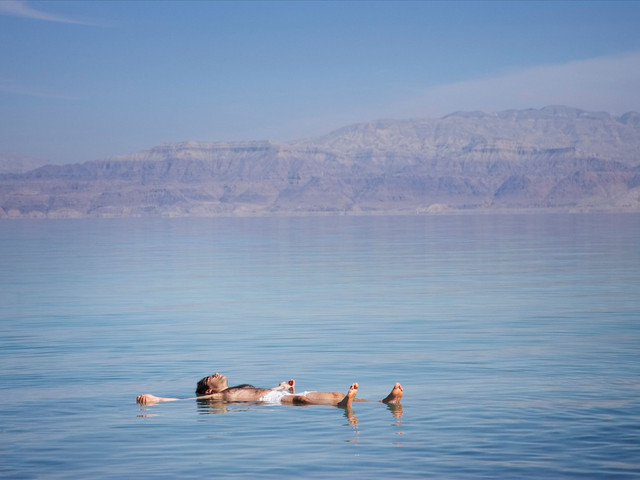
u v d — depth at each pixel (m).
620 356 17.36
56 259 61.69
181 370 16.39
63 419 12.15
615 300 29.12
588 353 17.81
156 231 154.25
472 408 12.45
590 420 11.61
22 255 68.06
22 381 15.29
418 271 44.97
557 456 9.88
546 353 17.89
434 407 12.56
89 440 10.92
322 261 55.31
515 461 9.70
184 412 12.54
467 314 25.67
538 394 13.47
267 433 11.18
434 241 86.81
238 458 10.01
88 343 20.28
